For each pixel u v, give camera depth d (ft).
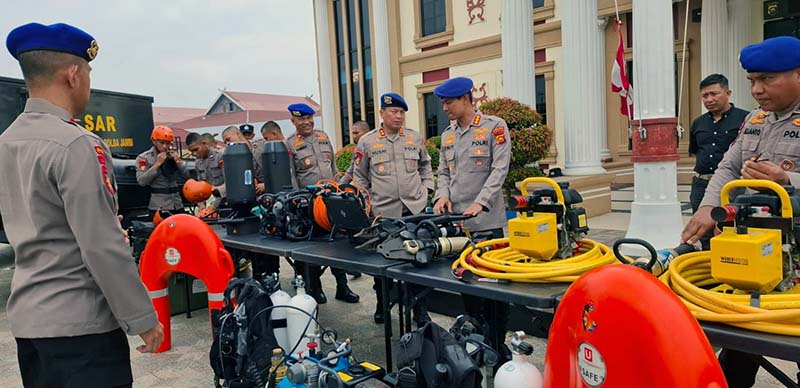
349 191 11.07
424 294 8.63
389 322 8.70
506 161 10.23
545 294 6.30
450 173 11.32
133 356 12.09
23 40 5.59
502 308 8.30
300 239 11.62
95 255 5.33
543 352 11.13
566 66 26.20
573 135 26.35
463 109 10.78
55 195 5.40
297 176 16.96
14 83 18.92
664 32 16.58
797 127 6.53
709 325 4.86
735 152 7.27
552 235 7.07
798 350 4.25
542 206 7.39
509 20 26.43
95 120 22.21
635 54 17.10
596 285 4.68
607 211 26.68
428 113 43.86
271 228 12.39
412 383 6.40
